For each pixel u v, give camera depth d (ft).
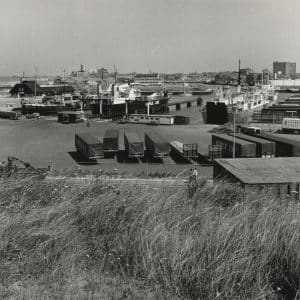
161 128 433.48
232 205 33.63
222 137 251.19
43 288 21.57
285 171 87.30
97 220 28.53
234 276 22.24
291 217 27.78
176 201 31.04
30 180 36.09
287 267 23.17
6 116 560.61
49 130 429.79
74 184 36.63
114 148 254.88
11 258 24.14
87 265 24.35
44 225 26.66
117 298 20.94
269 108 495.82
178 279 22.40
